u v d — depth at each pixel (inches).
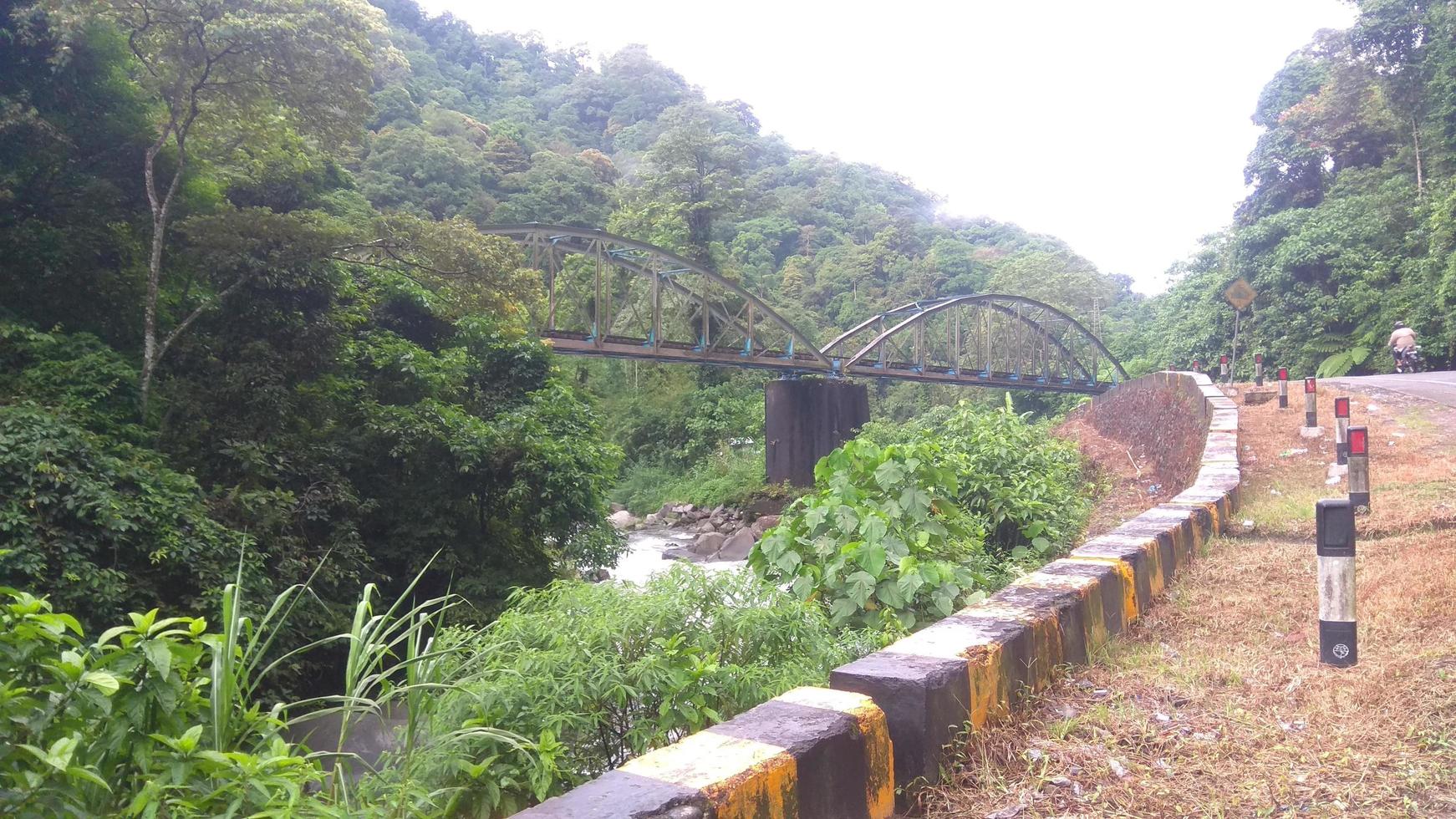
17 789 80.6
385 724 139.7
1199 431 506.6
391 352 635.5
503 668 141.2
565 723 134.4
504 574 608.1
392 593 574.2
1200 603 202.8
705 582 172.4
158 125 537.3
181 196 552.1
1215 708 135.0
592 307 2105.1
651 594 170.1
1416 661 147.4
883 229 3535.9
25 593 91.8
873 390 2568.9
